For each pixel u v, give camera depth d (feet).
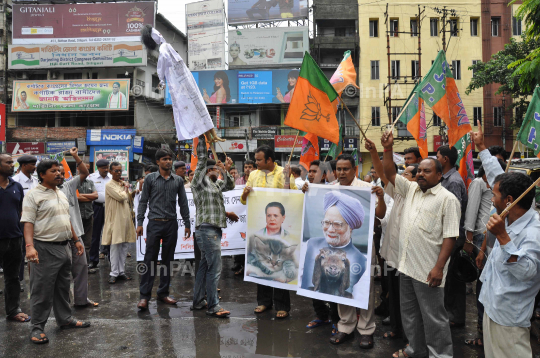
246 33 88.38
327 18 87.04
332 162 16.78
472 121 83.87
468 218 14.29
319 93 14.34
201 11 90.02
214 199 15.67
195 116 15.33
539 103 14.43
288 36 87.66
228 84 86.02
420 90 16.11
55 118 90.07
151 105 91.56
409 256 11.07
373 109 85.30
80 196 20.02
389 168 11.86
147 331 14.05
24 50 88.07
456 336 13.55
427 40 85.61
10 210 15.25
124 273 22.24
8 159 15.08
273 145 85.56
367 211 13.09
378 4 86.02
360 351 12.41
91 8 87.76
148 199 17.25
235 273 23.22
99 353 12.30
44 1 92.02
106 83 86.02
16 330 14.35
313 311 16.35
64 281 14.30
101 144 85.10
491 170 10.95
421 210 11.03
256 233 15.66
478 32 85.35
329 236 13.61
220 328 14.30
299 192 15.16
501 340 8.48
